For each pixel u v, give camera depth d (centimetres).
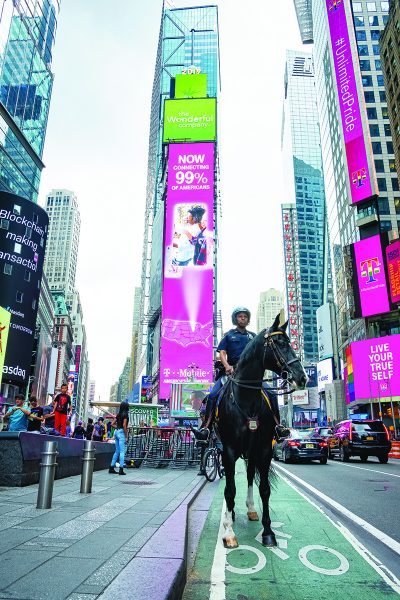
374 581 420
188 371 7419
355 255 7231
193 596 379
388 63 6712
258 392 551
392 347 6462
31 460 908
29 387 7738
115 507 637
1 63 7356
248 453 586
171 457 1680
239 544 540
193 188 8319
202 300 7738
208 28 16700
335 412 9425
